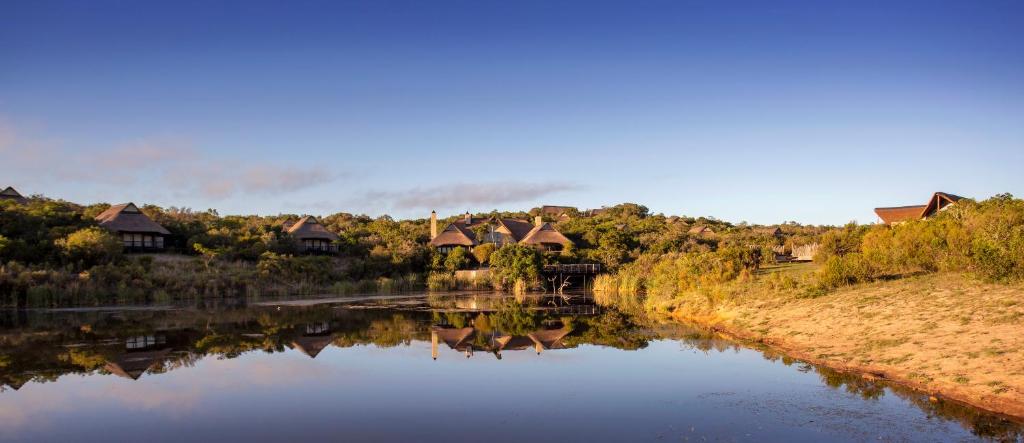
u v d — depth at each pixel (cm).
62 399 1538
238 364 1997
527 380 1712
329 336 2673
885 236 3338
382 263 6869
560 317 3484
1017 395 1211
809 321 2222
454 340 2539
